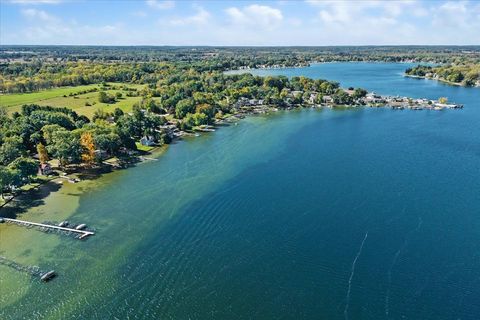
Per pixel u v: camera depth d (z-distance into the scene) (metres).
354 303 85.19
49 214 126.12
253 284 91.75
